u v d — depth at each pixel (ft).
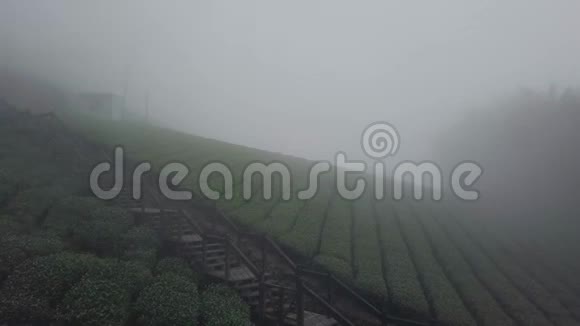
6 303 22.84
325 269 43.24
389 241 57.62
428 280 45.55
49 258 28.50
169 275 31.32
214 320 26.71
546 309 46.21
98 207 43.37
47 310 23.48
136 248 36.09
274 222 53.47
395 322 34.73
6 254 28.40
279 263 45.24
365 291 40.34
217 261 39.04
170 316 25.48
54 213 39.52
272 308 35.04
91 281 26.11
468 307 42.19
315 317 35.88
